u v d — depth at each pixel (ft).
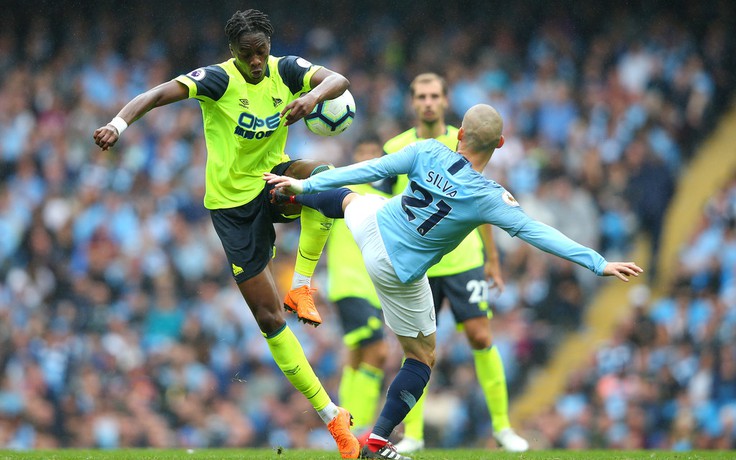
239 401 134.10
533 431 130.41
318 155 160.76
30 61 179.73
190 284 148.87
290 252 148.25
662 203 158.51
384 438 56.39
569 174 160.76
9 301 148.25
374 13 188.44
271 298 59.72
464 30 186.09
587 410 131.75
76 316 144.66
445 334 133.49
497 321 141.59
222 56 185.57
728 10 181.16
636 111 170.60
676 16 181.98
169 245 152.76
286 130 60.80
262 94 58.75
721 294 143.64
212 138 59.16
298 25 187.52
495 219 52.75
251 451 74.08
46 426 132.46
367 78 179.22
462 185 53.01
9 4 182.80
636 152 161.79
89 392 134.82
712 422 128.06
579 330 143.13
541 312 143.02
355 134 167.22
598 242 154.92
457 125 173.68
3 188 163.53
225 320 141.79
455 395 129.08
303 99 55.67
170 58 184.03
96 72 178.91
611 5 184.55
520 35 184.85
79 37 182.50
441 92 81.05
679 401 130.82
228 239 59.41
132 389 135.95
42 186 161.68
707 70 176.65
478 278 81.00
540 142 166.40
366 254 55.31
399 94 177.47
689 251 151.12
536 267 144.87
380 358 82.12
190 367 137.59
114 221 155.33
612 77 176.45
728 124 172.86
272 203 59.00
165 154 162.50
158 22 185.78
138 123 164.96
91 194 158.71
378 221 55.01
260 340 139.13
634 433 128.67
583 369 137.28
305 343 135.64
